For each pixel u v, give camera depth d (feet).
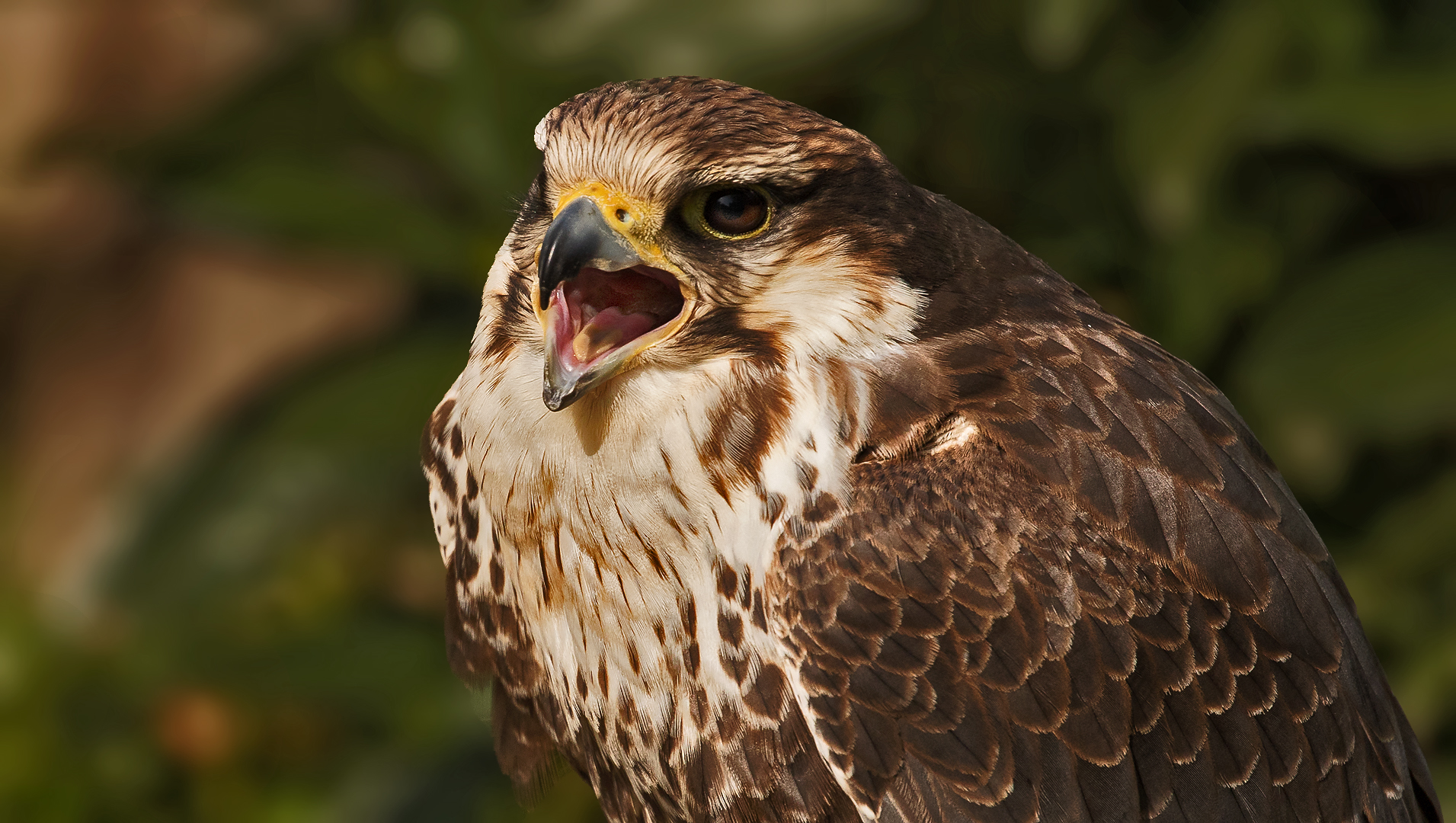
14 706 33.86
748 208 20.11
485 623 22.27
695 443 20.11
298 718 33.65
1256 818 20.34
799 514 20.15
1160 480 20.66
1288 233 30.96
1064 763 19.92
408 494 33.40
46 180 46.80
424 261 31.48
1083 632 19.99
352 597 33.01
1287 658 20.86
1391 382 28.07
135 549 33.60
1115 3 30.58
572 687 21.65
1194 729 20.25
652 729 21.20
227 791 33.50
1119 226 30.99
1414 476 31.19
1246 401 30.04
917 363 20.52
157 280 46.65
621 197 20.01
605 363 19.95
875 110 31.35
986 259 21.62
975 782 19.85
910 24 30.48
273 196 31.37
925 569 19.93
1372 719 22.03
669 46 28.99
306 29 34.24
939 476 20.20
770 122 20.07
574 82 30.37
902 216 20.67
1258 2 29.12
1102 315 22.12
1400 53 31.07
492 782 31.94
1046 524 20.17
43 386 48.55
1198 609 20.45
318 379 33.01
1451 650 28.73
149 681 33.50
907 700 19.89
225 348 45.37
